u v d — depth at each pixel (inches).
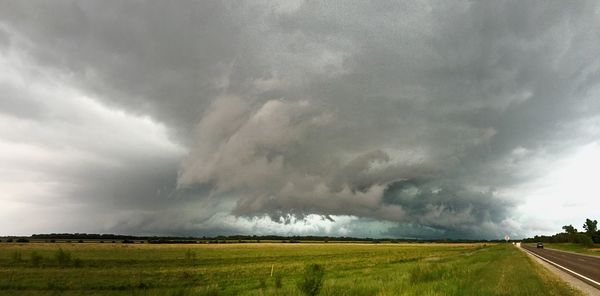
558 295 647.1
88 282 1275.8
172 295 906.7
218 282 1269.7
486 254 2481.5
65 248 3747.5
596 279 933.2
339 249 4478.3
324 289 764.0
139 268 1856.5
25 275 1478.8
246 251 3823.8
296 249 4414.4
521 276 974.4
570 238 5940.0
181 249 4040.4
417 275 960.3
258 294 817.5
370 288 780.6
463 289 719.1
